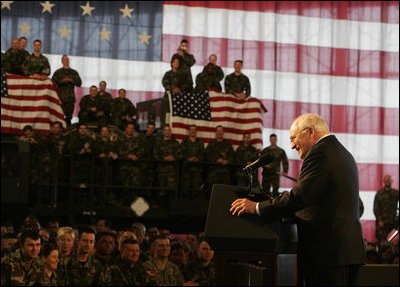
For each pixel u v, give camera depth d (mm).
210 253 12039
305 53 24328
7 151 16938
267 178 19219
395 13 25000
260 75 23891
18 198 16391
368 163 24469
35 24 22516
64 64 19859
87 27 22844
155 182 18312
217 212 5797
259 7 24078
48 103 17922
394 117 24734
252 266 6082
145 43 23172
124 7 23172
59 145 17422
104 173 17672
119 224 18031
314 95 24312
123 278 10492
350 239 5531
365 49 24797
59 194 17844
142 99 22938
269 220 5762
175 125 18875
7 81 17781
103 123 19094
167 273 11180
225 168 18609
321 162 5613
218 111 19359
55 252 9828
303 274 5730
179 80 19781
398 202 21359
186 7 23578
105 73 22812
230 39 23797
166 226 18344
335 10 24672
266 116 23781
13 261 9734
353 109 24547
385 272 6410
